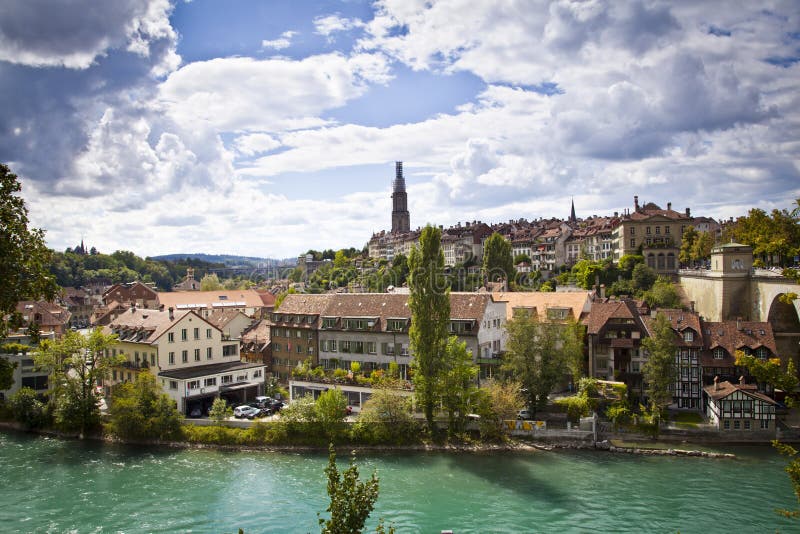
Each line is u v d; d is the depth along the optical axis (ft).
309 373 292.40
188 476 208.95
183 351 297.12
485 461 222.69
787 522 166.50
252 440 243.40
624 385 268.62
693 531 161.89
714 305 357.41
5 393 301.22
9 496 190.60
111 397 282.15
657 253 488.02
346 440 241.96
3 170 99.45
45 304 493.36
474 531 163.32
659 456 226.58
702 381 275.39
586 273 481.87
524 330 260.62
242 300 595.06
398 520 170.60
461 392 245.45
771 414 239.91
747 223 382.22
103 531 165.17
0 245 98.07
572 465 216.74
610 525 166.20
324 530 77.71
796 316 305.12
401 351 292.61
